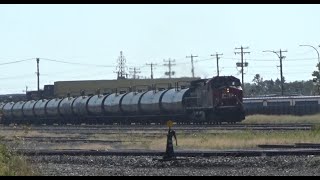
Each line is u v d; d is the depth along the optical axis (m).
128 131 160.88
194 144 108.19
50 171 70.94
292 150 85.69
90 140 130.12
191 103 197.50
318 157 78.00
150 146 109.12
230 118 193.25
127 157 87.81
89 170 72.06
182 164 75.81
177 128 162.88
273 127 150.12
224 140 110.75
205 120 194.25
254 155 84.44
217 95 190.25
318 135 115.94
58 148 111.88
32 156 92.44
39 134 165.62
